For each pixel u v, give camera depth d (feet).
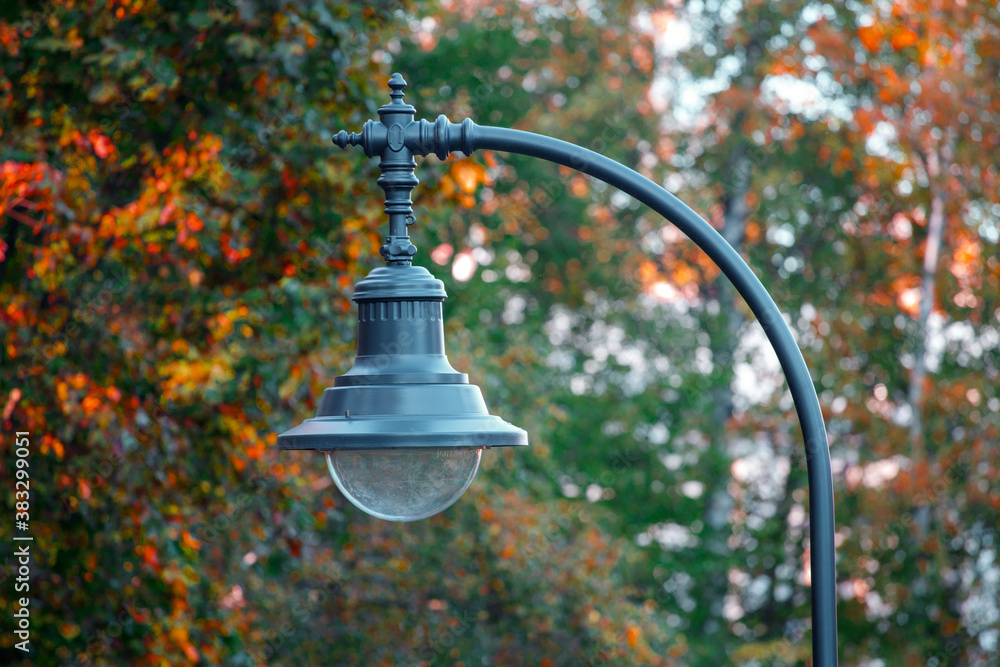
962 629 47.85
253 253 19.60
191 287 19.02
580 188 55.67
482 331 44.88
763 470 60.18
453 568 35.53
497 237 51.08
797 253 57.31
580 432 55.21
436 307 7.30
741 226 58.80
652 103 58.70
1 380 17.56
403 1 20.12
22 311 17.69
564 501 47.44
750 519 59.47
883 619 49.62
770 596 57.93
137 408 18.60
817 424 7.32
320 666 35.01
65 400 17.31
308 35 17.70
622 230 57.52
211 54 18.39
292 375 20.24
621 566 51.34
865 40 49.29
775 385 56.75
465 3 52.54
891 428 49.47
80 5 17.47
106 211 18.37
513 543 34.45
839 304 53.47
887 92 49.08
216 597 22.88
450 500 7.29
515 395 42.96
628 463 55.36
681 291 61.21
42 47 17.20
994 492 46.47
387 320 7.20
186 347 19.25
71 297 18.51
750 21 54.75
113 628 19.34
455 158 19.71
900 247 51.55
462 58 48.96
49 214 17.11
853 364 52.75
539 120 53.98
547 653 34.40
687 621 56.65
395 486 7.14
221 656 21.30
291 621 33.91
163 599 19.88
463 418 6.93
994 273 48.60
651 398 55.36
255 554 27.84
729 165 57.47
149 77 17.42
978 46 48.78
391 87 7.57
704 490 57.67
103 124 18.84
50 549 18.80
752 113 53.21
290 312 20.76
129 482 18.28
